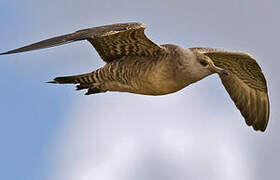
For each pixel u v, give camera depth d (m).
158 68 14.63
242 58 16.11
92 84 15.38
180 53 14.74
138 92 15.10
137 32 14.12
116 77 15.06
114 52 15.04
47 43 13.80
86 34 13.80
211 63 15.01
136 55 14.94
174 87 14.88
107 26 14.02
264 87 16.73
